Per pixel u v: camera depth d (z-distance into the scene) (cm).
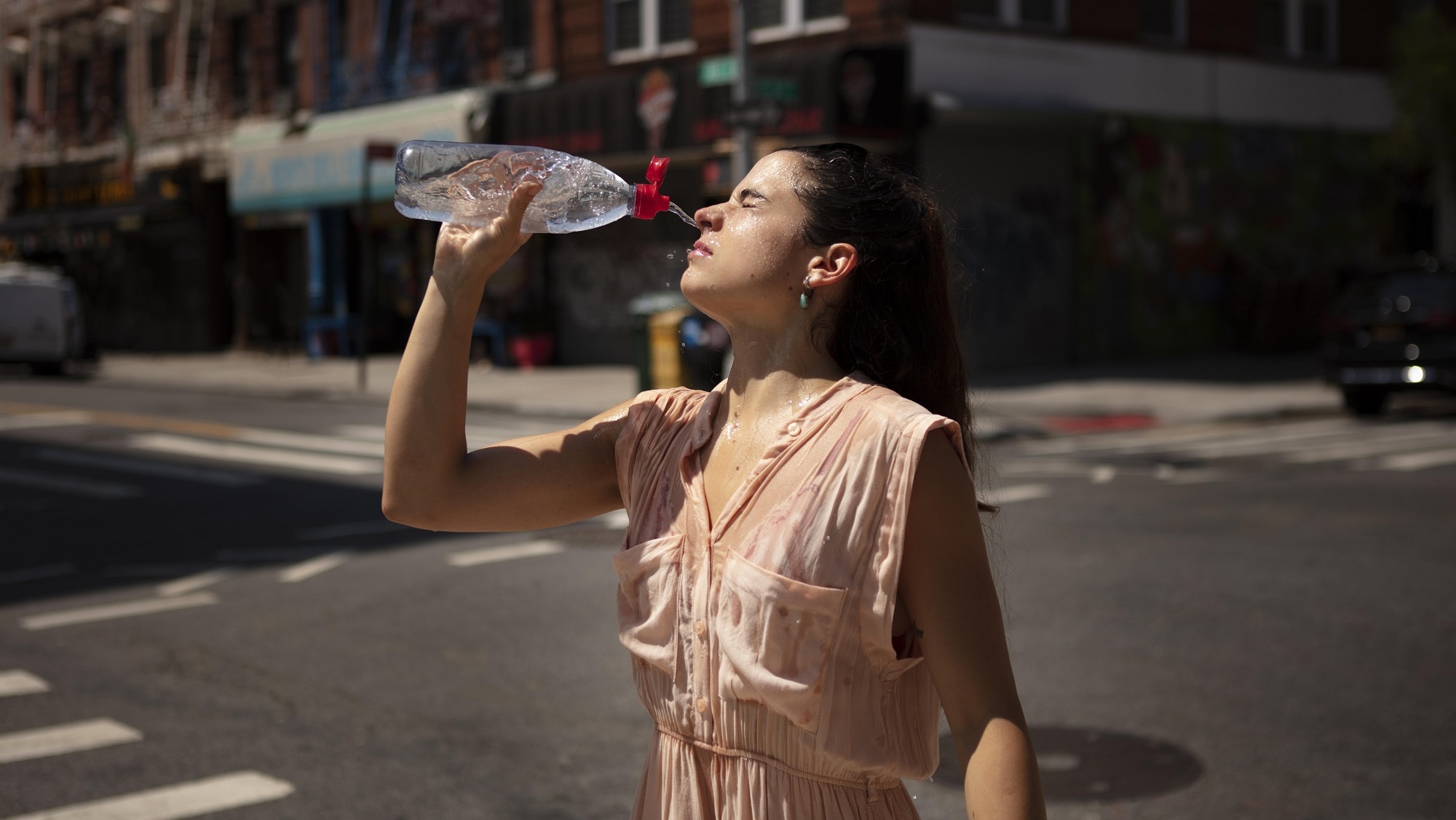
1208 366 2094
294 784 444
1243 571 731
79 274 3509
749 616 152
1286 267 2370
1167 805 413
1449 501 941
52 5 3425
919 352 164
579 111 2111
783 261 159
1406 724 483
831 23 1925
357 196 2509
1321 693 520
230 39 2953
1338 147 2467
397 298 2669
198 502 1031
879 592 149
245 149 2783
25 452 1337
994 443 1356
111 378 2438
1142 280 2197
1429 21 2130
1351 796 418
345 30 2686
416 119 2370
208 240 3019
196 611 687
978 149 1961
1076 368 2052
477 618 666
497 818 416
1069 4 2055
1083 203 2097
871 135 1797
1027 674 550
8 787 440
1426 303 1505
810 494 152
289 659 595
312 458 1276
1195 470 1131
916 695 160
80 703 532
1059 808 412
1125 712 500
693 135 1936
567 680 559
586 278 2262
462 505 171
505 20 2350
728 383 169
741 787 156
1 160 3716
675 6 2098
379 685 555
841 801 154
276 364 2605
